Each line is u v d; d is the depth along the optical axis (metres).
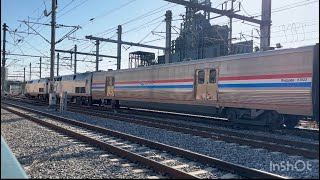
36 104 34.84
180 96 18.36
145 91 21.59
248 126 14.97
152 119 18.16
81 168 7.44
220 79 15.54
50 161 8.18
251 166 7.74
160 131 13.69
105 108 27.69
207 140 11.41
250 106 13.94
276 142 11.00
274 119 13.55
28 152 9.33
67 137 11.97
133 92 22.98
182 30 35.25
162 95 19.91
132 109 27.30
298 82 12.02
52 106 25.72
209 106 16.48
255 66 13.77
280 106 12.69
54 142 10.91
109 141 11.30
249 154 9.05
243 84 14.27
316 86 11.42
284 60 12.59
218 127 15.56
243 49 33.62
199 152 9.40
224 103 15.28
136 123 16.59
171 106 19.47
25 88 54.84
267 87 13.20
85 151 9.36
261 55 13.55
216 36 35.12
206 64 16.52
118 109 26.41
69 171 7.16
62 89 36.88
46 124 15.39
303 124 18.36
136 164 7.82
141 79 22.09
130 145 10.55
